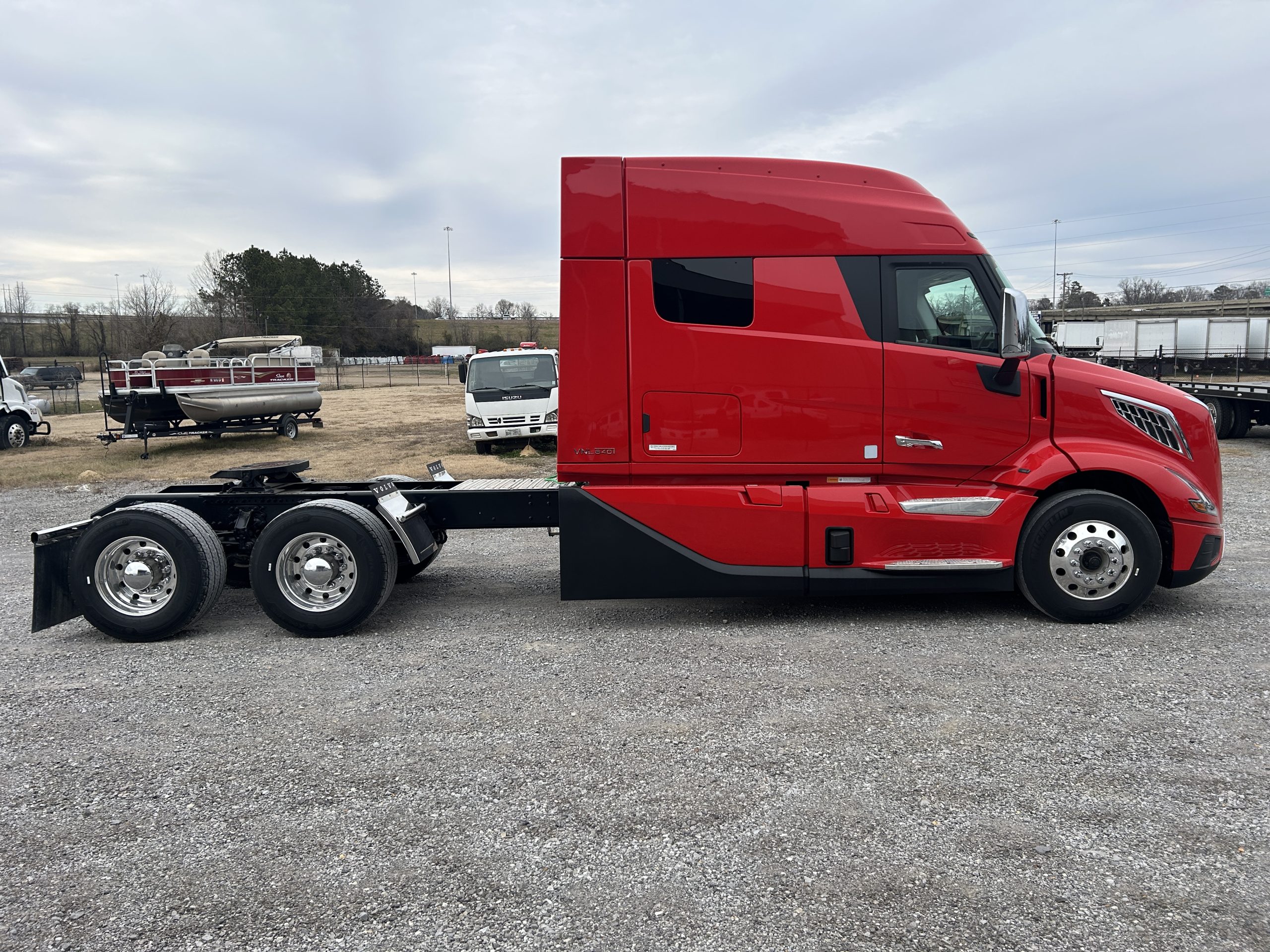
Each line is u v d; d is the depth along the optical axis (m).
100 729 3.99
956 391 5.24
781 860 2.79
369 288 108.06
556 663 4.81
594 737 3.78
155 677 4.74
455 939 2.42
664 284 5.22
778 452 5.29
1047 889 2.59
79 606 5.39
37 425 18.41
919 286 5.24
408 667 4.82
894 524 5.29
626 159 5.20
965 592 5.38
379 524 5.53
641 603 6.12
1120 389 5.30
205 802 3.26
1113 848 2.81
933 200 5.31
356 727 3.95
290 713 4.14
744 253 5.20
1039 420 5.29
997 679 4.37
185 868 2.81
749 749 3.62
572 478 5.41
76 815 3.17
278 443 17.89
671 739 3.74
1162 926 2.41
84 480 12.84
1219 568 6.77
